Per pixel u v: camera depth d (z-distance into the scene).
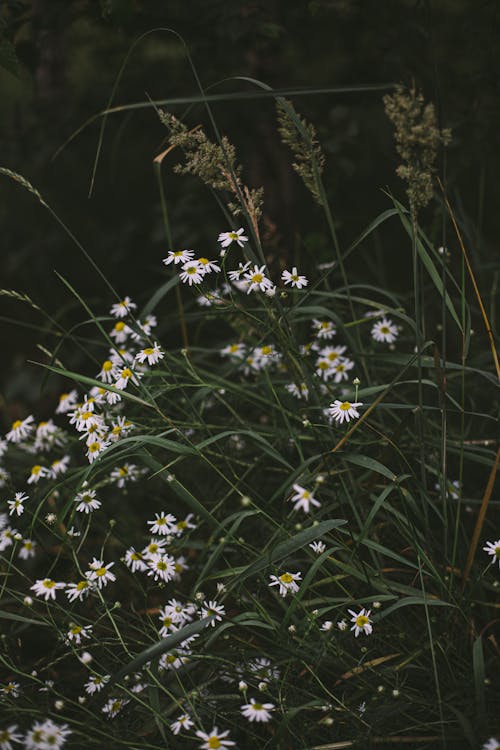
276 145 1.52
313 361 1.28
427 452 1.16
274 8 1.44
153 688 1.01
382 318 1.28
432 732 1.02
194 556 1.22
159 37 1.46
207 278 1.55
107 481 1.16
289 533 1.05
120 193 1.68
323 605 1.10
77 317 1.63
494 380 1.07
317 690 1.06
